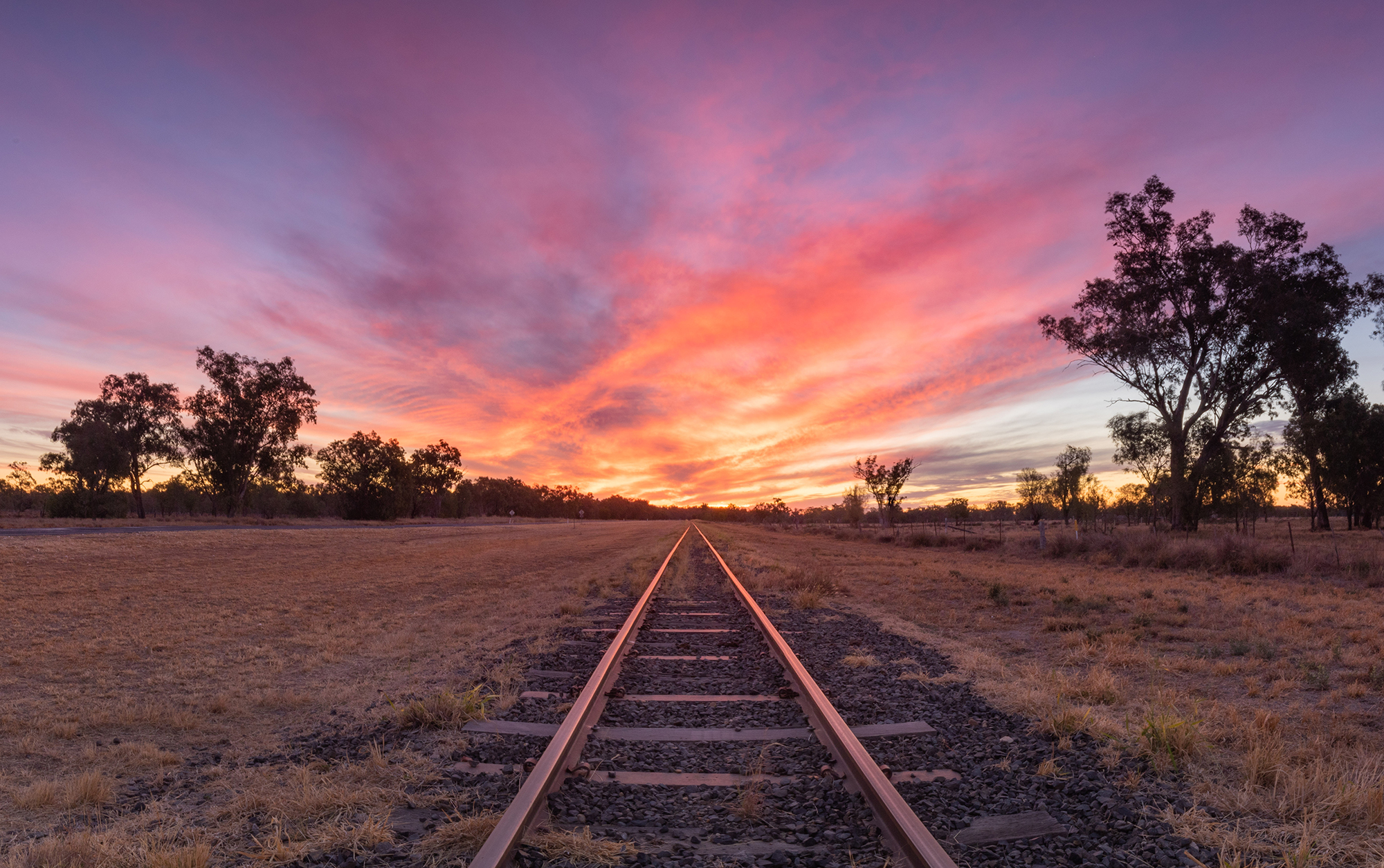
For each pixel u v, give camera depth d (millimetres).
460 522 78750
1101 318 41406
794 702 5770
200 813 3691
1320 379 39281
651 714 5434
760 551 27266
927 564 20922
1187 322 39062
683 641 8703
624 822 3441
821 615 10828
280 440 63750
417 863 3070
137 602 11930
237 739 5160
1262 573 17484
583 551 26828
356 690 6492
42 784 3980
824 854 3074
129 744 4922
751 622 10195
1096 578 16453
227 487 63188
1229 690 6258
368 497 71125
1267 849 3154
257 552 23844
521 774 4047
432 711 5320
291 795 3814
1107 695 5781
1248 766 4004
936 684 6453
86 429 56250
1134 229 39656
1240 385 39250
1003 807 3639
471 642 8781
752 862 3029
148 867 3041
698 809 3613
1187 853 3113
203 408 61750
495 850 2814
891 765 4270
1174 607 11133
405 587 14586
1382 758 4289
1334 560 17531
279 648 8406
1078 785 3896
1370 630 8883
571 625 9875
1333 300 37500
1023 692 5742
